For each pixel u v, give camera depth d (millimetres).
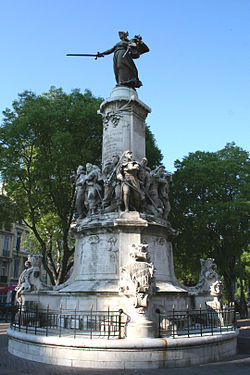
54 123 20453
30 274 12648
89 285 11016
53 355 8445
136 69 16062
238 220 23094
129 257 10203
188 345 8398
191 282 39688
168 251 13008
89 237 12055
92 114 20844
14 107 23078
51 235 27078
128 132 14055
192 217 24906
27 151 21812
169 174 13914
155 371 7621
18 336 9469
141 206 12453
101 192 12898
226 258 25859
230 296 27359
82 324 9961
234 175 25953
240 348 11164
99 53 16453
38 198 20406
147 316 8797
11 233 46438
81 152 20406
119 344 8000
